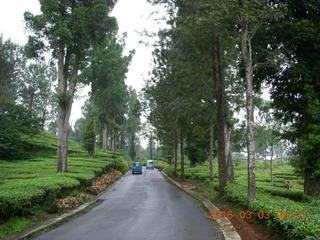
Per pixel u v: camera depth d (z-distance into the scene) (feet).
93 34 71.05
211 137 74.84
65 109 69.36
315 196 35.96
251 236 23.15
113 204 43.96
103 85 115.55
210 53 51.70
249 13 31.12
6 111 100.68
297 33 36.65
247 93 32.63
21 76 162.40
